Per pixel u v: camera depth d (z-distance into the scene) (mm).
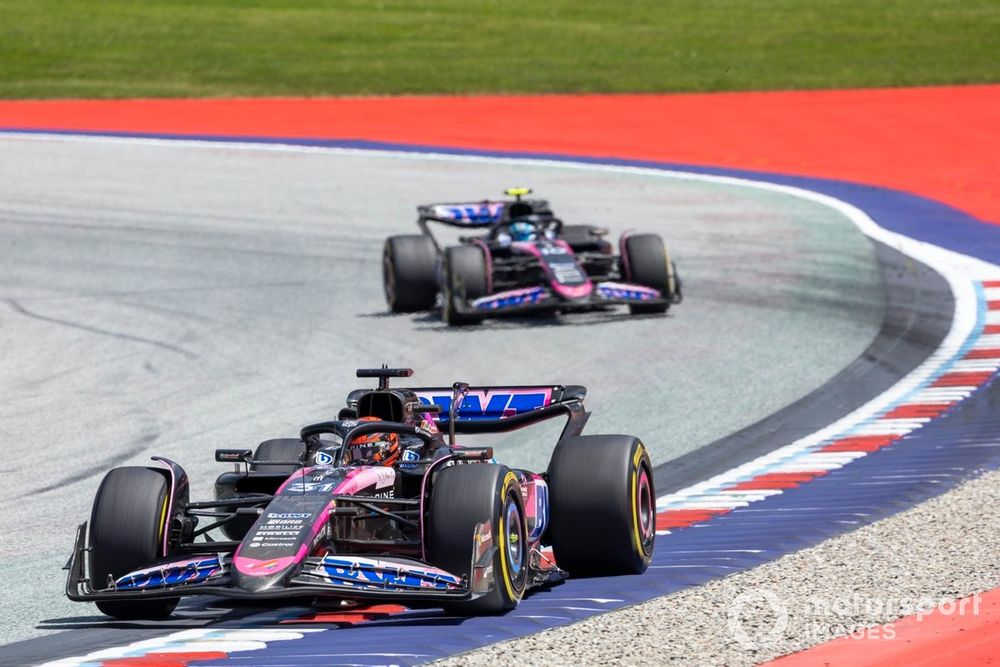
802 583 30188
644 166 120438
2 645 28859
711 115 144750
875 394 53938
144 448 51344
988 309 68562
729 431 49781
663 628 27203
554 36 194500
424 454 32656
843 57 176500
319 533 28141
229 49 187500
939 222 93438
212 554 30328
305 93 164000
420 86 166125
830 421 50219
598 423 52156
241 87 167375
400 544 29734
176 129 144000
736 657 25250
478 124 143750
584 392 35250
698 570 32375
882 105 145500
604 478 31797
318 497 28938
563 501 31906
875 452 45031
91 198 112688
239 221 103750
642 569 32469
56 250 95938
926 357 59719
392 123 145375
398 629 28094
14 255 94750
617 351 64312
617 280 72312
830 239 89750
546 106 153000
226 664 25688
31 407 58906
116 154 130750
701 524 37656
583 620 28250
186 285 85000
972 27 192125
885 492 39250
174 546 30266
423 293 74750
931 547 32594
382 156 127875
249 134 140750
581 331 68812
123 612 30672
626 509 31641
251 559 27203
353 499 28938
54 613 31750
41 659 27078
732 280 79750
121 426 55000
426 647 26328
